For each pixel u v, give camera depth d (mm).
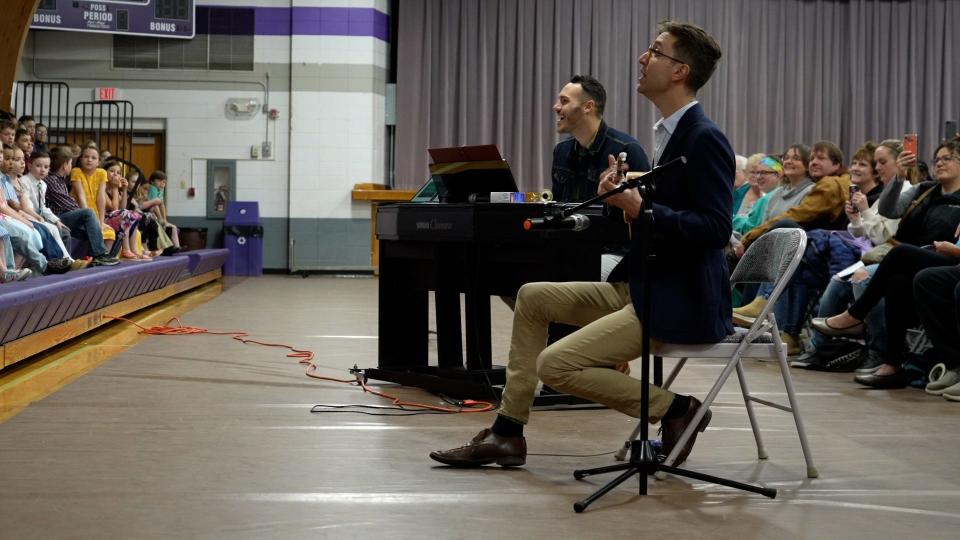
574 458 2906
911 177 5332
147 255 8164
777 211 6027
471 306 3846
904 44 12258
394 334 4281
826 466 2857
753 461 2918
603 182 2398
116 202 8039
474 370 3863
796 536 2172
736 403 3943
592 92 3969
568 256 3598
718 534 2172
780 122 12344
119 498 2383
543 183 12266
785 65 12359
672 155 2500
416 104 12250
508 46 12227
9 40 7559
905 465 2889
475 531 2160
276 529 2148
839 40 12320
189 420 3385
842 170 5711
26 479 2555
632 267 2518
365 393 4004
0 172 5871
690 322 2486
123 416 3438
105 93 12133
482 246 3852
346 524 2193
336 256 12383
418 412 3605
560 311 2672
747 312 3854
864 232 5148
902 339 4391
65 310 5191
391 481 2582
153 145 12352
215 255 10609
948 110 12258
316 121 12297
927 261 4340
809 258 5398
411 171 12312
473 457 2715
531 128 12258
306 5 12203
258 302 8352
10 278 5039
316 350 5332
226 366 4688
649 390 2570
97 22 11555
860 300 4551
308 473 2660
